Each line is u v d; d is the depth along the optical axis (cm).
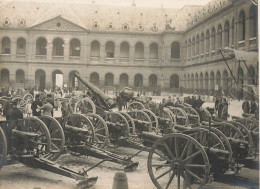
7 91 2664
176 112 1909
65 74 5594
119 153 1355
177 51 5503
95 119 1441
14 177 1001
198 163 910
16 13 5509
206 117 1864
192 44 4838
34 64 5503
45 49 5659
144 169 1113
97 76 5750
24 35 5475
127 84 5756
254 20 2744
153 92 4312
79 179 907
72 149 1131
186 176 852
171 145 911
